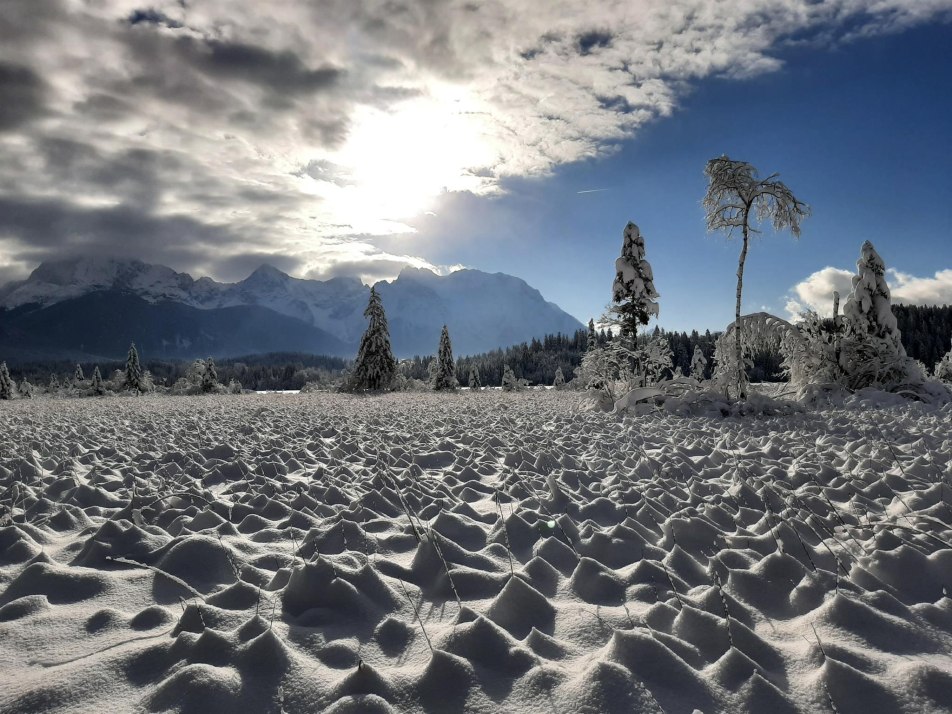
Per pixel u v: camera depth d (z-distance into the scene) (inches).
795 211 603.8
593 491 232.8
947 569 134.7
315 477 266.7
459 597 132.9
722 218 637.3
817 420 472.7
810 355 708.0
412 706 86.1
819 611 117.2
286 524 187.9
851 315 732.0
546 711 84.6
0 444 352.8
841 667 90.3
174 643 100.0
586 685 87.1
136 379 2432.3
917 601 128.5
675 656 94.5
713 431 424.8
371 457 321.4
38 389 2721.5
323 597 122.7
